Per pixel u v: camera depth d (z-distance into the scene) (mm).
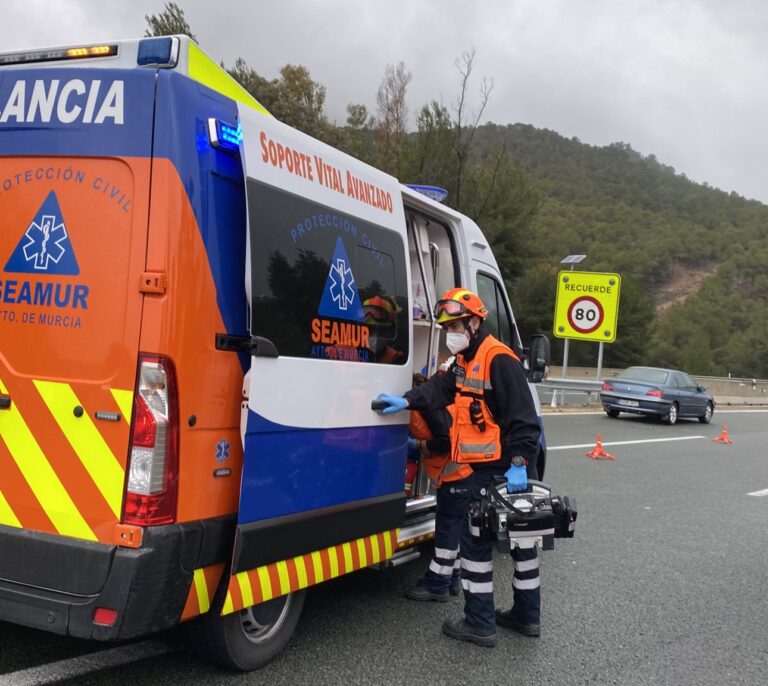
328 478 3508
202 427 2898
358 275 3746
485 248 5750
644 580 5418
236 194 3076
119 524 2734
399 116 23953
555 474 9516
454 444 4062
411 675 3584
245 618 3371
